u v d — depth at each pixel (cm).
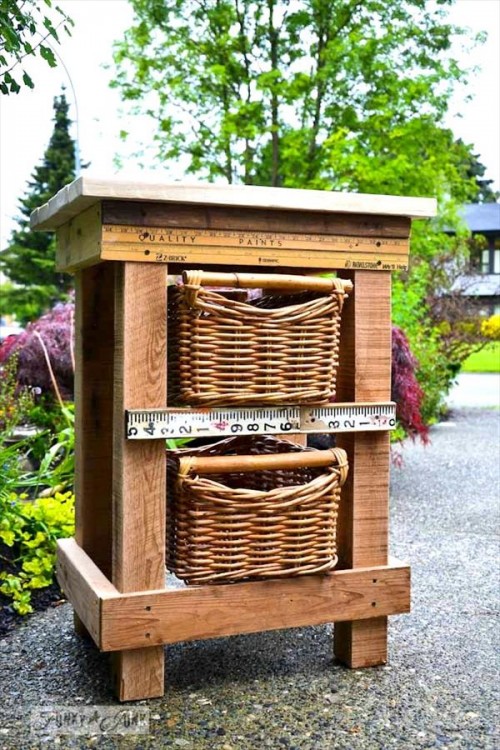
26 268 2258
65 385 479
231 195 183
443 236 1022
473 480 516
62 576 229
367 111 1030
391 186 948
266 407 189
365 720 178
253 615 192
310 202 191
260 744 166
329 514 196
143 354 181
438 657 215
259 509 188
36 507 295
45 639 227
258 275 184
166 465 195
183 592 185
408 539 355
